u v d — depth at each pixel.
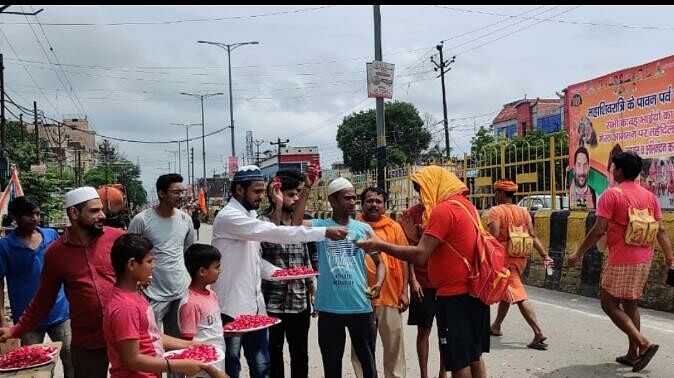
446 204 4.24
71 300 4.18
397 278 5.02
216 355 3.46
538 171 11.77
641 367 5.57
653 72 9.42
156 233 5.38
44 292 4.21
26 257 4.98
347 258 4.53
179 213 5.63
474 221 4.25
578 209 10.56
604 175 10.48
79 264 4.15
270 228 4.38
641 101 9.66
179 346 3.70
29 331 4.25
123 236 3.40
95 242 4.22
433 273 4.35
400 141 55.34
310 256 5.80
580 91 11.12
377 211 5.14
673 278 5.94
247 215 4.61
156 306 5.26
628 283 5.60
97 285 4.15
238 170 4.65
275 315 4.99
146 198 99.38
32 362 3.71
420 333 5.41
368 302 4.55
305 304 5.10
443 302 4.29
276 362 5.11
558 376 5.60
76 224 4.16
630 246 5.60
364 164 55.16
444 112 40.22
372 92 16.34
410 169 16.23
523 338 7.08
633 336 5.59
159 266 5.36
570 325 7.57
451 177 4.48
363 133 55.94
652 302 8.28
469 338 4.24
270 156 65.38
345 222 4.71
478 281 4.16
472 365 4.32
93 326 4.16
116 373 3.34
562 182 11.35
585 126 10.98
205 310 4.01
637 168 5.76
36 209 5.00
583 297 9.46
